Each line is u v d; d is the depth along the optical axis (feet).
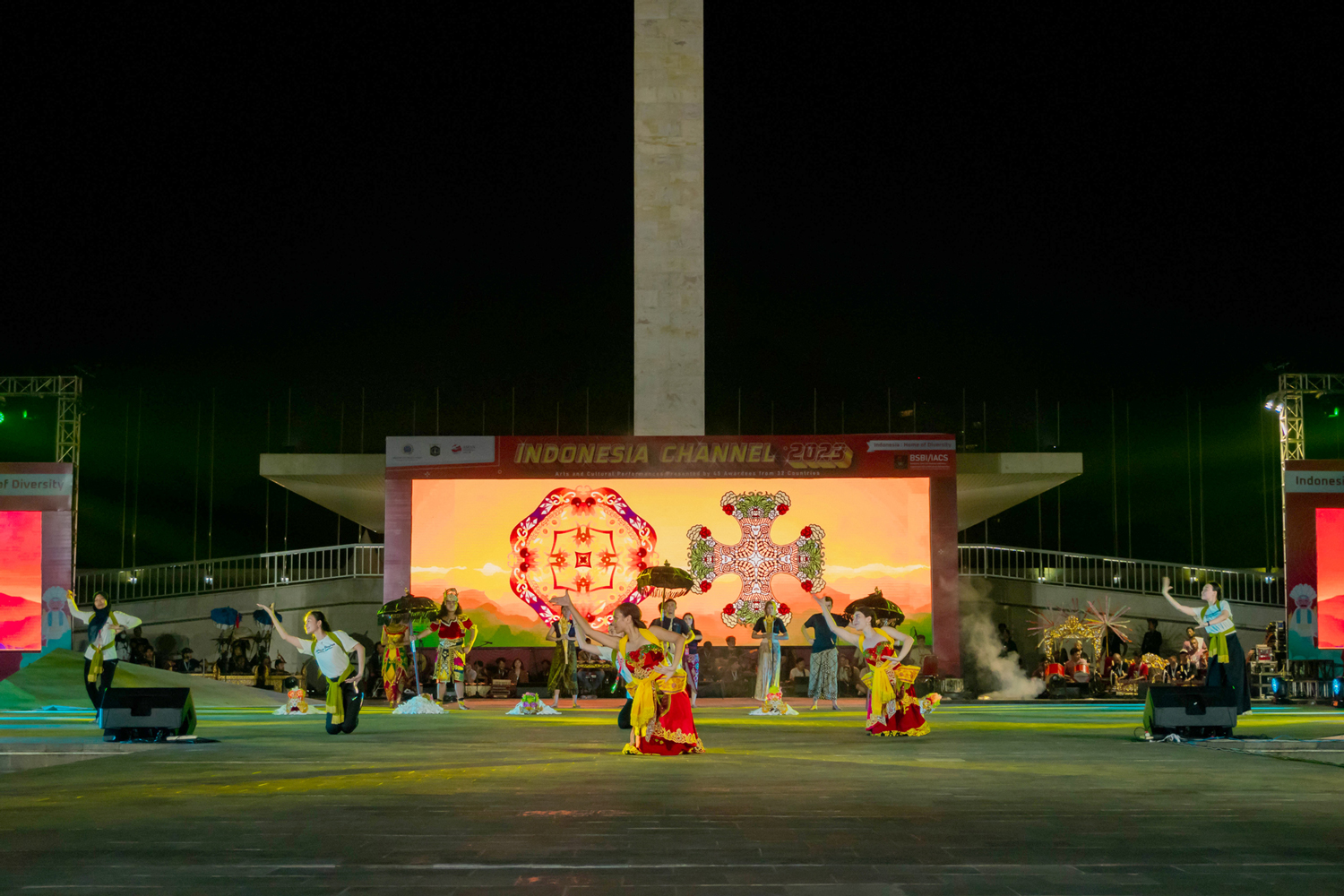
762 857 22.41
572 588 97.19
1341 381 103.76
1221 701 47.52
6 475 98.63
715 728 56.08
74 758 45.11
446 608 77.82
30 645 97.76
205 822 26.43
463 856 22.53
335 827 25.66
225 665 107.86
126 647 94.58
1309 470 98.37
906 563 97.50
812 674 74.23
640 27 108.58
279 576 120.67
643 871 21.24
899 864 21.90
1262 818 27.14
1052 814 27.66
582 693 93.81
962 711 73.00
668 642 41.83
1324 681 91.66
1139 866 21.80
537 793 30.91
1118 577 120.98
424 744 45.85
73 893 19.60
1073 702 86.53
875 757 40.55
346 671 51.08
